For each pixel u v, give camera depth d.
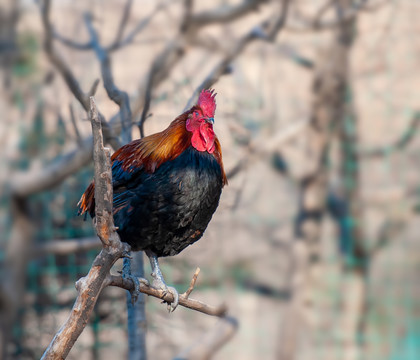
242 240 14.36
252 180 14.79
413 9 13.39
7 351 10.81
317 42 13.77
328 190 14.06
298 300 13.95
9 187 10.89
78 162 10.19
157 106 10.45
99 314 10.45
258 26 11.89
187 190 6.57
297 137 14.41
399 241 13.86
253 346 14.17
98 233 5.21
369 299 13.84
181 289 12.23
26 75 12.65
